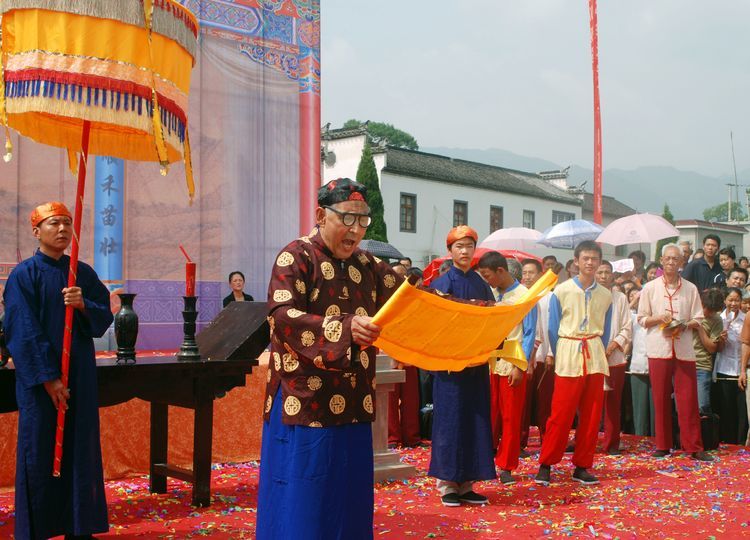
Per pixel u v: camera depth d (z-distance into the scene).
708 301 8.12
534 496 5.58
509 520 4.87
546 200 38.12
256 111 8.63
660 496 5.59
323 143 32.25
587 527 4.69
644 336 8.74
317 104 9.01
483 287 5.47
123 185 7.73
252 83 8.62
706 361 8.04
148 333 7.84
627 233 11.55
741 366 7.95
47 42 4.02
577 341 6.01
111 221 7.65
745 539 4.47
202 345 5.49
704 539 4.46
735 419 8.29
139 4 4.16
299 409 3.10
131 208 7.79
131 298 4.93
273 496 3.16
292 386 3.12
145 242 7.86
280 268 3.15
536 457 7.39
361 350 2.98
